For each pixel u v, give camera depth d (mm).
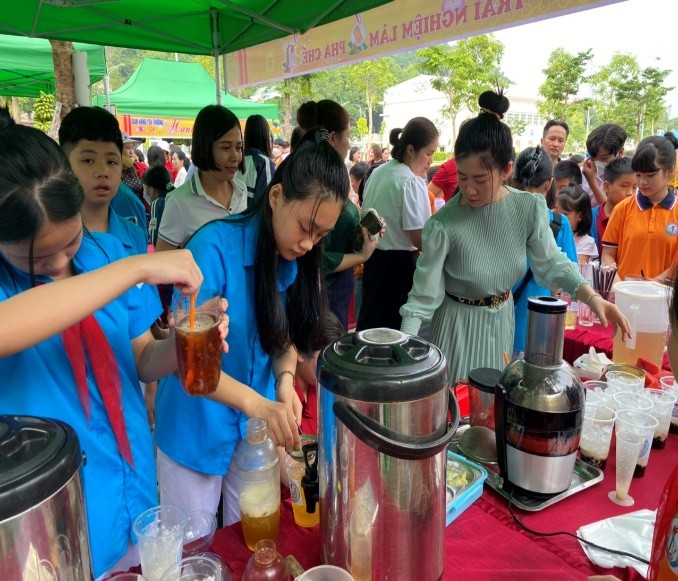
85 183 2127
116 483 1104
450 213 1981
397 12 2996
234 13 4168
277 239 1293
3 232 792
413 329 1904
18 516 587
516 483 1189
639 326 1820
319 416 917
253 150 3510
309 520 1118
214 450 1424
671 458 1379
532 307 1153
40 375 980
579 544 1053
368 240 2795
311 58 3832
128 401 1146
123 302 1160
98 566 1072
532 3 2287
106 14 3885
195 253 1292
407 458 800
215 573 891
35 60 5336
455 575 977
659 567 806
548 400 1118
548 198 2688
